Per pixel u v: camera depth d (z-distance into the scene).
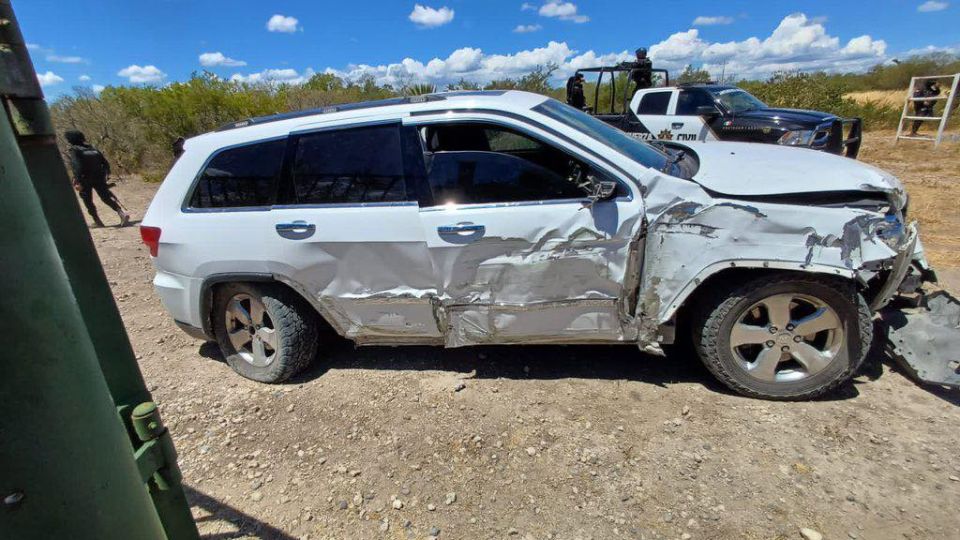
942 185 8.88
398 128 3.06
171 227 3.43
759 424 2.81
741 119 8.59
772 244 2.69
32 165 1.25
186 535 1.67
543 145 2.92
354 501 2.53
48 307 0.98
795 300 2.86
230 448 2.98
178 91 14.88
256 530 2.41
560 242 2.87
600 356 3.60
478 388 3.34
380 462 2.78
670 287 2.85
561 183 2.90
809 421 2.81
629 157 2.92
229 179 3.32
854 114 18.94
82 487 1.06
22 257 0.93
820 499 2.32
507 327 3.11
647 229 2.79
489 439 2.87
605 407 3.06
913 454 2.54
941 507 2.23
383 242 3.06
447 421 3.05
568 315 3.02
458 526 2.35
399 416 3.13
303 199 3.19
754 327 2.90
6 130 0.92
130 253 7.15
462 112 3.00
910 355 3.01
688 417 2.91
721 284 2.89
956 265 5.02
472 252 2.97
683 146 4.01
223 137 3.35
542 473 2.60
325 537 2.35
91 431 1.07
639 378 3.32
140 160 15.27
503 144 3.02
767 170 3.06
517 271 2.96
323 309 3.33
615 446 2.74
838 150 8.04
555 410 3.06
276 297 3.40
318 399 3.37
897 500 2.29
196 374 3.81
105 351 1.43
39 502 1.00
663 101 9.61
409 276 3.11
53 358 0.99
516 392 3.26
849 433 2.70
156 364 4.00
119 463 1.14
